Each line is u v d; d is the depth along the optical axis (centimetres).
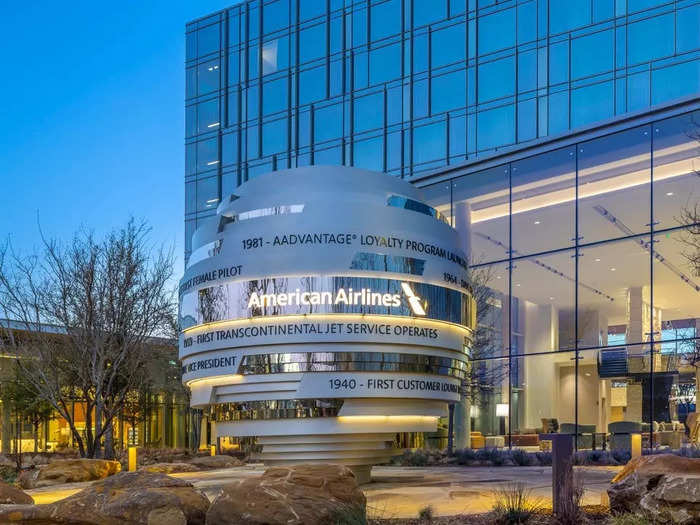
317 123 4362
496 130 3575
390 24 4094
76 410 4703
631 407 2644
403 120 3947
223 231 1667
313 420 1562
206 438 4800
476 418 3081
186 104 5006
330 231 1571
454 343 1677
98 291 3116
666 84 3108
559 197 2917
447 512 1214
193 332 1691
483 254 3103
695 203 2558
